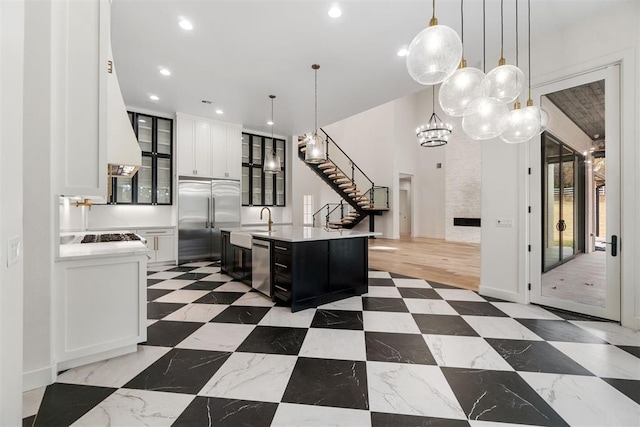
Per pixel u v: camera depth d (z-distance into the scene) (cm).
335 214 1205
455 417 152
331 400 165
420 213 1117
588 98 298
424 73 179
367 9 276
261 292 374
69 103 196
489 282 370
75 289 200
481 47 346
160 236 544
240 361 208
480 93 218
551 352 222
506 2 267
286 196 757
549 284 337
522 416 152
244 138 687
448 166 1003
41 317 180
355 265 371
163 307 324
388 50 346
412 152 1101
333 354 219
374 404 162
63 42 195
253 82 431
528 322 282
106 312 212
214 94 476
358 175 1152
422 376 190
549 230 336
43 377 179
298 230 433
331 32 311
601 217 299
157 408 158
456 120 985
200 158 587
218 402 163
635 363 206
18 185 115
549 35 320
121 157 265
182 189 568
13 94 109
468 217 941
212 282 433
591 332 259
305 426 145
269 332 259
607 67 281
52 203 188
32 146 182
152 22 291
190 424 146
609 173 283
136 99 497
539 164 332
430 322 283
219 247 610
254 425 145
